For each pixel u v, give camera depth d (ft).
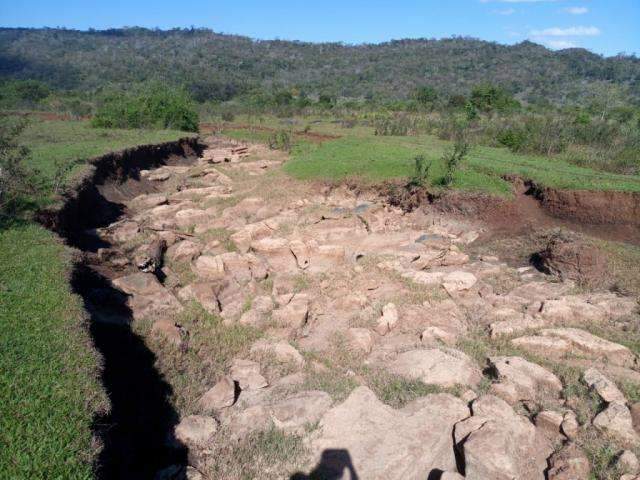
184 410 30.45
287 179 88.07
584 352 37.52
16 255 38.78
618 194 63.82
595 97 217.15
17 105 207.10
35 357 25.32
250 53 487.61
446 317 43.65
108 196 78.95
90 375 25.17
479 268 55.93
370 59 455.63
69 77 345.72
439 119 161.79
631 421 28.78
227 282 49.26
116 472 23.90
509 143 107.86
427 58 442.50
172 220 70.64
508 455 25.52
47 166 71.15
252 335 40.14
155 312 41.98
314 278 50.37
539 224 66.59
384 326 41.22
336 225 67.72
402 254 57.00
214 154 127.24
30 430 20.31
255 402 31.35
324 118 212.64
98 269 46.73
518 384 32.76
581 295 47.52
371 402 29.89
